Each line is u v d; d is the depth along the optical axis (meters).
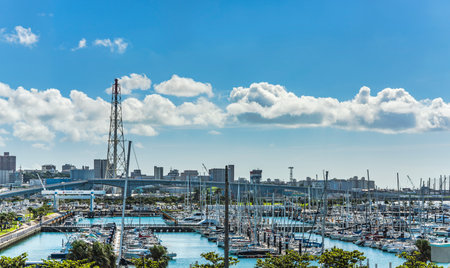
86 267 84.06
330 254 98.06
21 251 168.75
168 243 195.38
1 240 175.38
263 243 183.00
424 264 91.69
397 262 148.12
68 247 152.62
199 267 99.81
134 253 150.88
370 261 150.38
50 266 87.62
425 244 118.50
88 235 181.25
